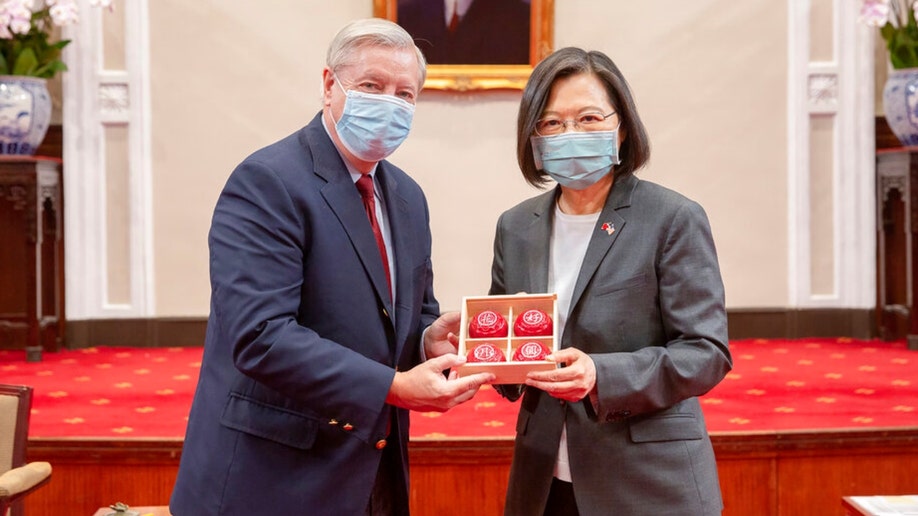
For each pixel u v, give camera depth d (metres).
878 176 6.31
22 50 5.76
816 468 3.66
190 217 6.21
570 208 2.24
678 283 2.06
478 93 6.21
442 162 6.24
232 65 6.14
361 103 2.00
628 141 2.15
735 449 3.61
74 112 6.12
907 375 5.02
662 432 2.08
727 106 6.29
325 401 1.90
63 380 5.07
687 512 2.04
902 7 6.24
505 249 2.30
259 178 1.98
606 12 6.20
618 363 1.97
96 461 3.63
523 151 2.18
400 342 2.08
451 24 6.12
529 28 6.12
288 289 1.94
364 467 1.98
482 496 3.61
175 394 4.71
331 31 6.14
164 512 2.71
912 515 2.24
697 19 6.23
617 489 2.06
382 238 2.13
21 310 6.17
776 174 6.34
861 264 6.37
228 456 2.00
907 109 5.84
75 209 6.15
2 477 2.45
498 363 1.92
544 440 2.14
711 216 6.33
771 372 5.12
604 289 2.10
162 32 6.12
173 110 6.16
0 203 6.12
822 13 6.30
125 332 6.23
